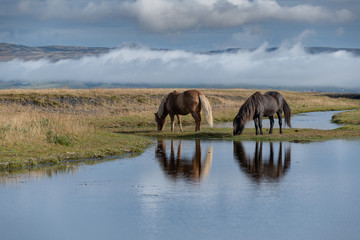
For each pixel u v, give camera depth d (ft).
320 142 103.81
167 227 40.01
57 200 49.39
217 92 353.72
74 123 112.57
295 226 40.19
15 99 216.54
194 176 62.80
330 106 302.45
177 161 76.79
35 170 68.39
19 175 64.08
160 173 65.36
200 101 125.70
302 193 52.26
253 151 88.99
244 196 50.83
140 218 42.63
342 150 89.56
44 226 40.42
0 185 57.16
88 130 108.78
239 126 115.03
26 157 75.31
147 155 84.79
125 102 245.65
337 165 71.56
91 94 249.75
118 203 48.08
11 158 73.36
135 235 37.96
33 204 47.75
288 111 123.65
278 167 69.92
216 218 42.50
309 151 88.28
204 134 120.57
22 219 42.47
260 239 36.99
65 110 208.23
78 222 41.52
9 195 51.72
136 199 49.67
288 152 86.99
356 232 38.65
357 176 62.39
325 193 52.26
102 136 104.53
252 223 41.04
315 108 280.92
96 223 41.19
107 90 288.92
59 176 63.31
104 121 159.33
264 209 45.50
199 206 46.68
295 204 47.37
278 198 49.90
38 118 110.42
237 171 66.49
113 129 140.46
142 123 157.99
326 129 144.05
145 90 311.06
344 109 287.69
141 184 57.52
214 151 89.56
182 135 120.88
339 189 54.34
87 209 45.78
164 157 81.82
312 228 39.65
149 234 38.19
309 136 113.19
